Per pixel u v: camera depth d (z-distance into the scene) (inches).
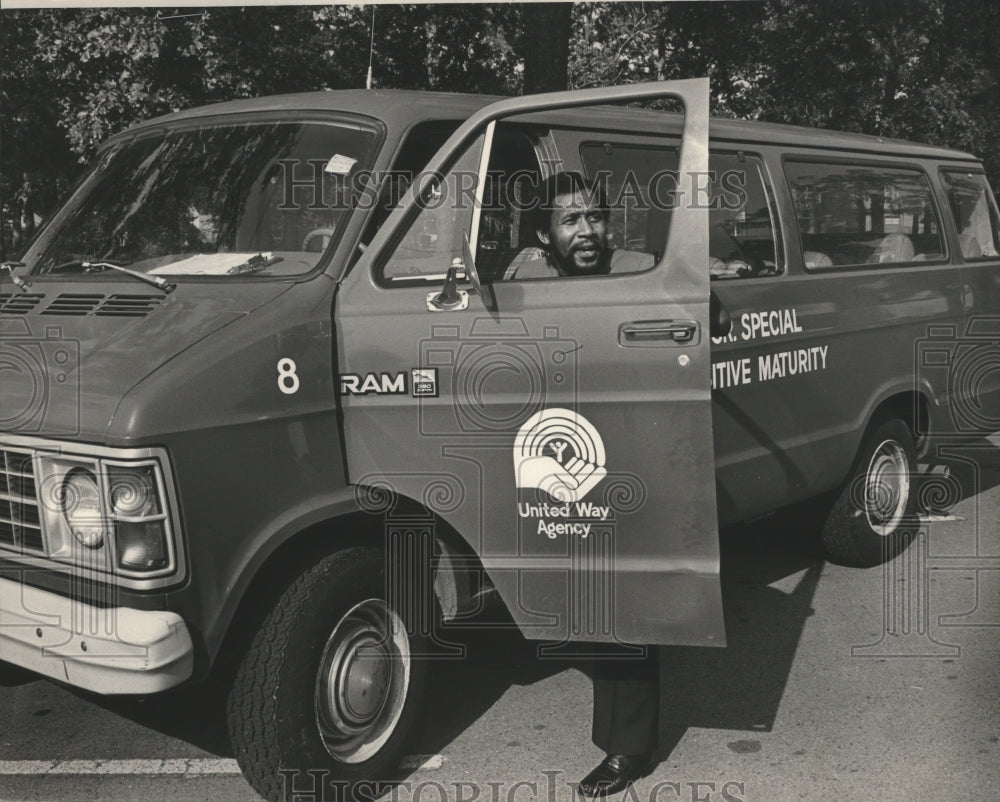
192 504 115.6
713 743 151.7
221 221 149.0
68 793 139.0
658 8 564.4
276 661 123.2
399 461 133.0
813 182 204.5
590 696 167.9
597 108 169.0
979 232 257.6
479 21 562.9
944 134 701.3
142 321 128.1
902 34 648.4
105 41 513.3
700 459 123.0
